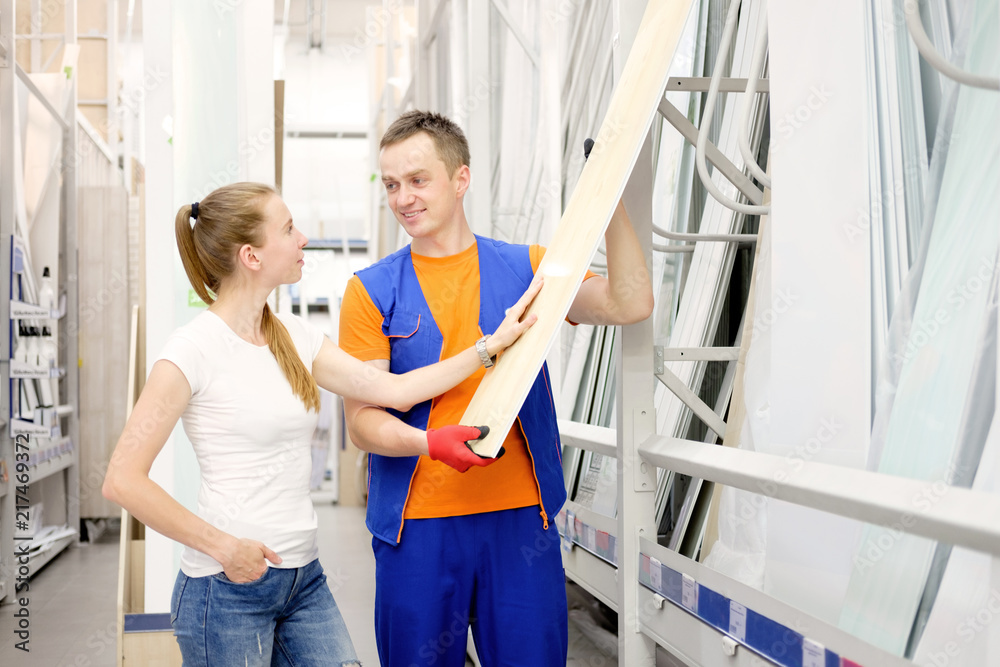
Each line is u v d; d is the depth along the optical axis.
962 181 1.34
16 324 4.43
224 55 2.92
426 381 1.51
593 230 1.36
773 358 1.76
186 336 1.32
